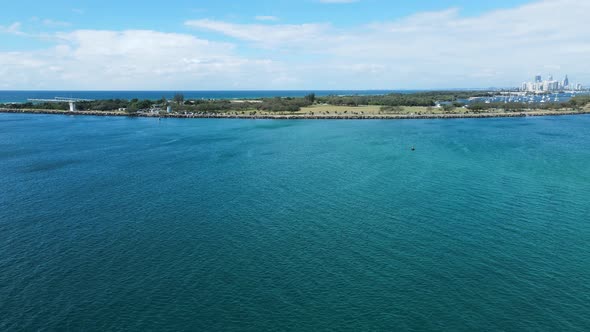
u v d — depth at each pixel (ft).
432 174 211.41
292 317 90.38
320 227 139.03
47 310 92.43
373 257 117.39
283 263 113.80
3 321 88.33
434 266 112.57
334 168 226.38
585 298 98.37
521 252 121.08
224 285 102.68
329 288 101.60
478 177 205.05
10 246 123.65
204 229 137.18
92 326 87.10
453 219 146.51
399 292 100.07
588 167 227.20
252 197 172.14
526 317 91.20
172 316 90.53
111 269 110.22
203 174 212.43
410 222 143.64
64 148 292.20
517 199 169.37
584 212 153.89
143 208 158.20
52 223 142.00
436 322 89.20
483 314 92.07
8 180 199.21
